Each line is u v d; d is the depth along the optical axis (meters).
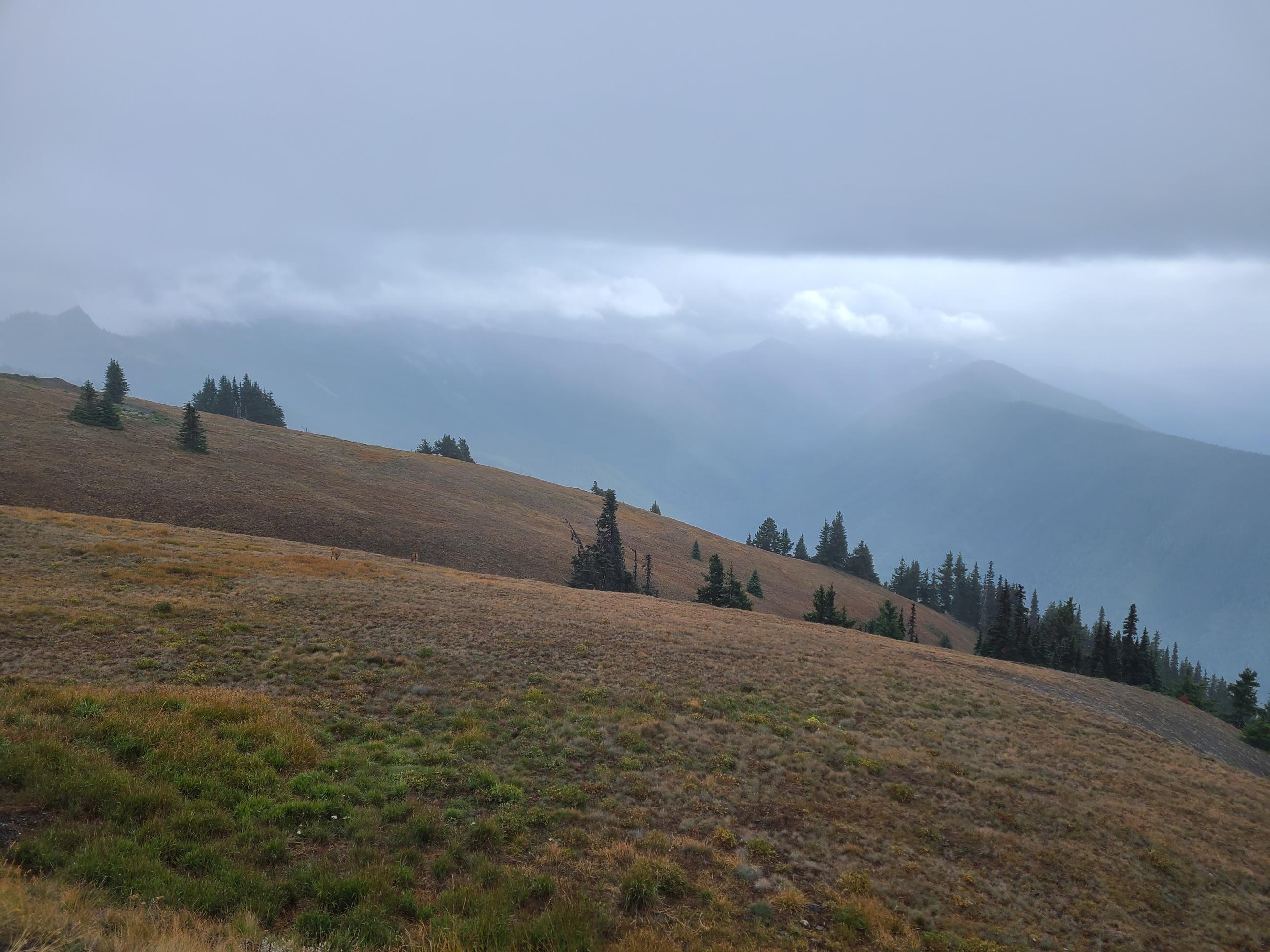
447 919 9.10
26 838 9.12
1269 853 19.69
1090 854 16.69
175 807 10.75
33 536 34.09
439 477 129.38
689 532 166.00
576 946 8.96
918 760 20.91
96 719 13.20
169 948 7.01
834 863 13.62
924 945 11.47
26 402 96.94
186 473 82.75
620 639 30.44
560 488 164.00
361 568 40.72
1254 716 85.25
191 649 20.62
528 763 15.88
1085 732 29.97
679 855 12.66
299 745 14.04
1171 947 13.27
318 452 121.62
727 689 25.28
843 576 176.50
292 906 9.22
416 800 12.98
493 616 31.25
